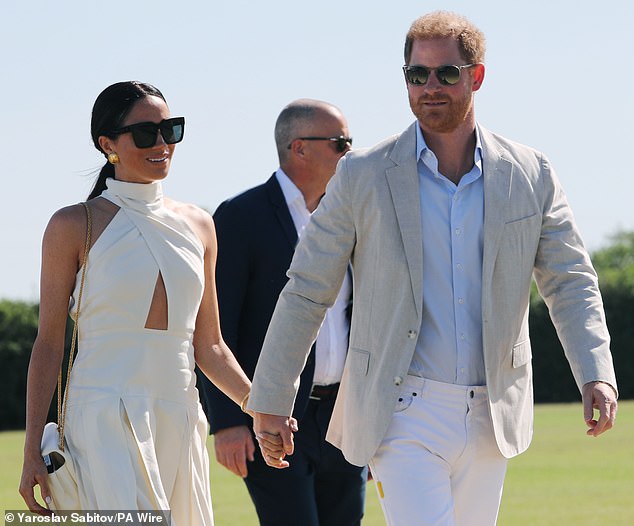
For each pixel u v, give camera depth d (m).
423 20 15.58
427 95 15.26
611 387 15.15
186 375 16.31
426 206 15.38
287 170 20.41
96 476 15.52
